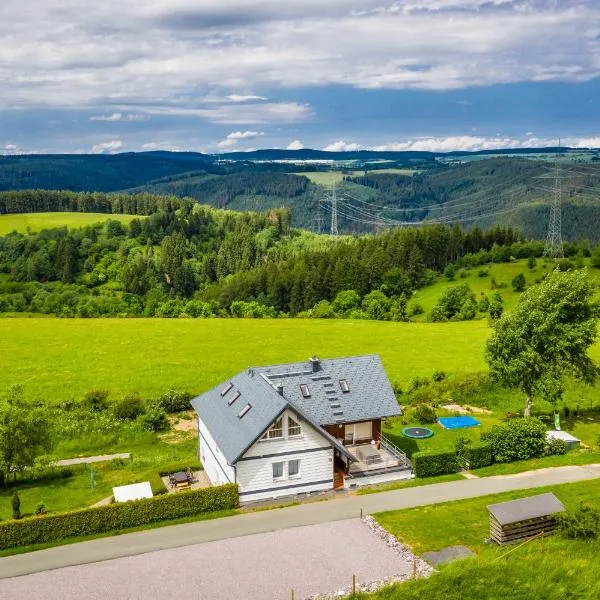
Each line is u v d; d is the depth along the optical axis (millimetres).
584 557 35438
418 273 179125
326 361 55656
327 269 173750
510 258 192500
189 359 94250
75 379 84438
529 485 47812
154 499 43594
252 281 182250
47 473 55906
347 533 40781
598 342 91938
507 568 34406
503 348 61812
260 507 45656
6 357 95250
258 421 46688
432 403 70625
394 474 50031
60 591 34906
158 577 36062
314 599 33156
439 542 38906
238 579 35531
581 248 194125
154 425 67312
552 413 66812
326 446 47906
